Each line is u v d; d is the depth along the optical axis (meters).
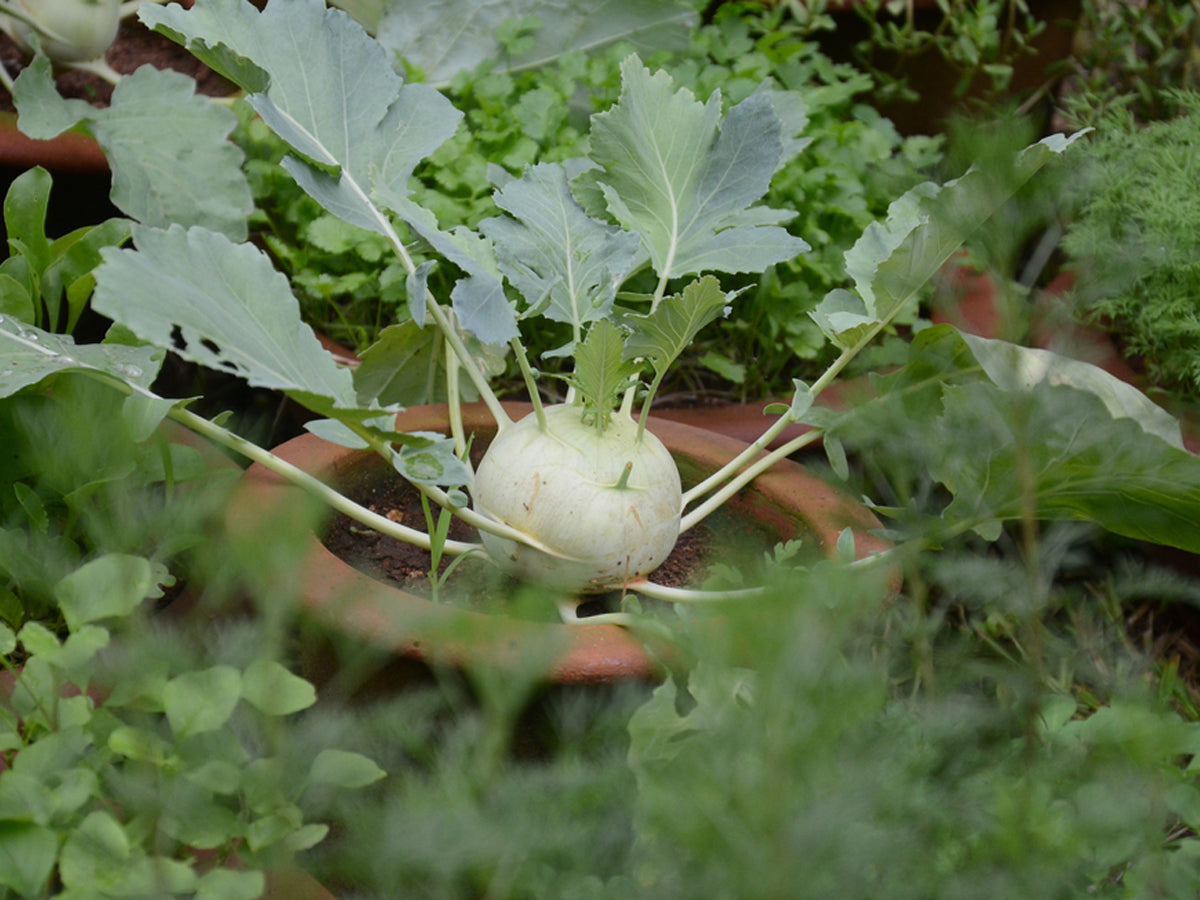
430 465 1.05
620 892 0.87
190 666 0.90
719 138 1.18
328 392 1.03
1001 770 0.90
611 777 0.89
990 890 0.87
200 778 0.89
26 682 0.93
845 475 1.14
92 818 0.88
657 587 1.10
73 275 1.14
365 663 1.02
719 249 1.17
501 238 1.14
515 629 0.93
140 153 1.19
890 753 0.89
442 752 0.90
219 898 0.88
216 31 1.11
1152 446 1.02
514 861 0.87
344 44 1.15
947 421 1.00
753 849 0.84
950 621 1.14
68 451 1.03
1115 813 0.88
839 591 0.88
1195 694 1.21
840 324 1.13
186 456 1.09
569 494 1.08
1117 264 0.91
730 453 1.18
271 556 0.88
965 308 1.28
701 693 0.91
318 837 0.90
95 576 0.91
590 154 1.17
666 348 1.08
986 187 0.90
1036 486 1.06
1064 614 1.21
